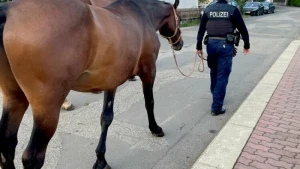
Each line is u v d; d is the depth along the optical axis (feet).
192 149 12.82
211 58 16.17
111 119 10.85
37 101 7.08
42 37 6.71
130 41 9.26
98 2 13.83
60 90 7.21
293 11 126.62
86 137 13.74
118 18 9.18
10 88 7.61
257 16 95.91
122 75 9.36
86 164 11.60
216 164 10.96
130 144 13.15
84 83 8.46
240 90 20.77
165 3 14.51
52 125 7.30
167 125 15.17
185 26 62.90
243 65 28.07
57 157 11.96
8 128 8.00
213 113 16.44
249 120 14.74
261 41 42.34
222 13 15.16
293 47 36.04
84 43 7.49
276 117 15.25
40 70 6.81
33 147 7.24
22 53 6.63
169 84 22.18
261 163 11.10
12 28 6.59
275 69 24.82
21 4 6.89
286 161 11.27
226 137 12.99
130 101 18.47
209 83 22.70
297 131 13.73
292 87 20.18
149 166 11.49
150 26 11.60
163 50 35.47
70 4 7.40
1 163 8.09
